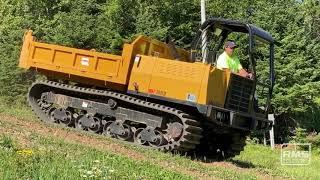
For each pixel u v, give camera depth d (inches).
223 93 485.7
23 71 958.4
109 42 1029.8
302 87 1123.3
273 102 1110.4
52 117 571.2
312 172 628.4
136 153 449.1
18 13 1245.7
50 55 556.7
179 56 542.0
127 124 517.3
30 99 586.6
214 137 556.4
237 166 502.9
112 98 523.2
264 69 973.8
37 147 377.7
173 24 1111.0
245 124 503.5
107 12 1034.1
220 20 510.0
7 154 332.5
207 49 518.0
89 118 538.9
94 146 441.1
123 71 513.3
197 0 1111.6
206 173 419.5
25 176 291.7
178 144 482.0
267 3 1230.9
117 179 313.3
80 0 1090.7
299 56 1160.2
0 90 973.2
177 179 355.6
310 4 1337.4
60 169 308.8
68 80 571.2
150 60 501.0
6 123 494.9
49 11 1213.1
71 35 1016.9
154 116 499.5
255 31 503.2
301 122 1200.2
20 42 1071.6
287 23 1179.9
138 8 1071.0
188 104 476.7
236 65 512.4
